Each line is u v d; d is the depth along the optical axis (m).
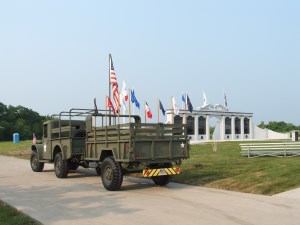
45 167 19.08
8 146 37.72
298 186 10.28
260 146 17.88
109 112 16.09
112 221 7.19
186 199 9.32
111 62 20.52
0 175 15.47
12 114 82.00
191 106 33.75
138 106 19.02
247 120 51.75
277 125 72.94
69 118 14.51
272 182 10.73
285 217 7.23
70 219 7.41
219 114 47.84
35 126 82.75
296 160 14.85
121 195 10.12
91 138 12.43
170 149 11.21
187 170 14.39
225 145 29.14
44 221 7.25
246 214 7.52
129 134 10.38
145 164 10.79
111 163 10.88
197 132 45.19
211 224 6.82
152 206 8.52
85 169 17.53
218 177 12.40
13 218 7.31
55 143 15.10
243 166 14.12
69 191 10.95
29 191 11.00
